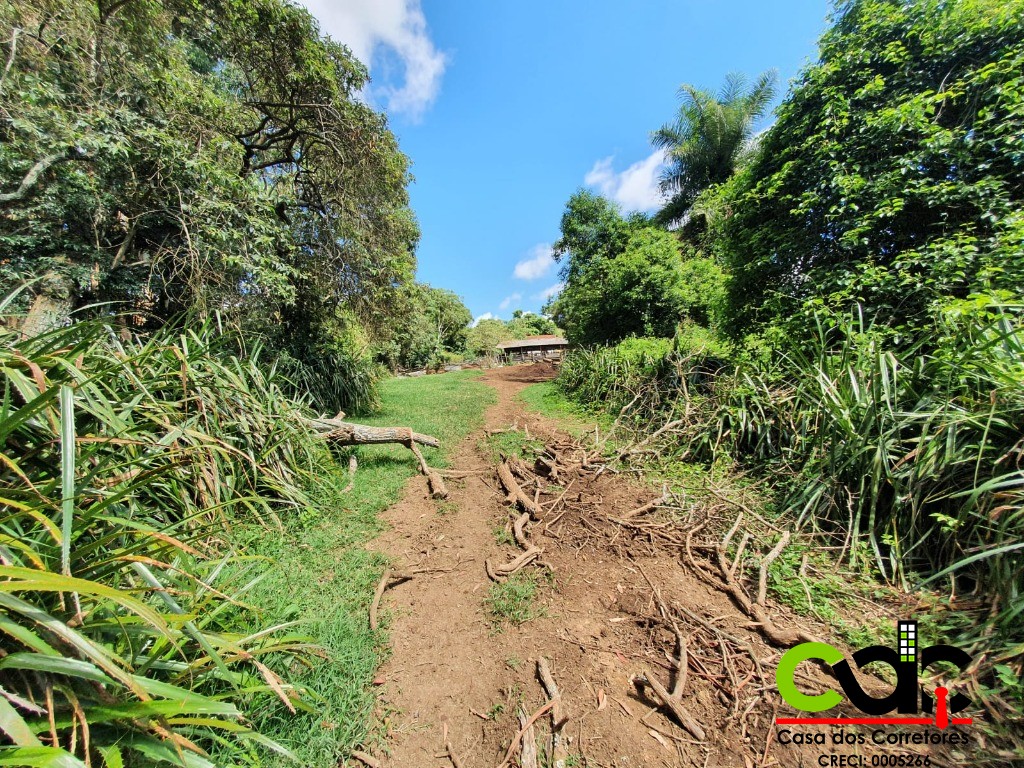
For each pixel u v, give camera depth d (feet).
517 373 56.18
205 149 15.25
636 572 8.31
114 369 7.00
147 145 13.42
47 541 4.39
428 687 5.82
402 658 6.37
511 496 12.06
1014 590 5.40
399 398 29.99
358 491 12.53
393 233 25.41
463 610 7.52
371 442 15.23
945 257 10.45
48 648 3.02
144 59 15.75
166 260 15.87
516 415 23.95
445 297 95.96
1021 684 4.69
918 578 7.06
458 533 10.42
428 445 16.83
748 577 7.84
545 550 9.39
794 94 14.76
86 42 14.61
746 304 17.06
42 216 13.39
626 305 32.30
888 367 8.98
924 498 7.43
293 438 12.32
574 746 4.83
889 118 11.53
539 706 5.41
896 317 11.17
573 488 12.39
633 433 16.75
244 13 16.90
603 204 47.78
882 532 7.91
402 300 26.45
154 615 3.42
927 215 11.67
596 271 38.40
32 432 5.22
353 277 23.45
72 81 14.17
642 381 20.21
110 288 14.94
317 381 21.99
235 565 7.69
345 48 20.40
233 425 10.52
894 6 12.67
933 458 7.27
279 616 6.56
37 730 2.97
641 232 37.76
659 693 5.34
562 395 29.01
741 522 9.39
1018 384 6.57
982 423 6.84
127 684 3.09
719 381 15.43
